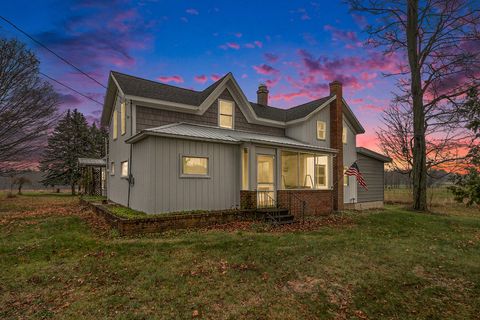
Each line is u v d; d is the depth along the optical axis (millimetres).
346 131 19047
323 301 4453
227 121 14812
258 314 3990
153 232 8656
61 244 7105
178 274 5297
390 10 16438
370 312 4176
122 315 3838
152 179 9883
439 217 13523
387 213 14609
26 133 17500
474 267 6191
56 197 26281
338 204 16281
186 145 10773
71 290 4602
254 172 11562
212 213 10039
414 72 16547
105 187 20234
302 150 13234
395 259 6594
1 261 5953
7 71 16188
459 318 4070
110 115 17031
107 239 7770
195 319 3805
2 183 38750
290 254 6707
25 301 4223
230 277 5234
